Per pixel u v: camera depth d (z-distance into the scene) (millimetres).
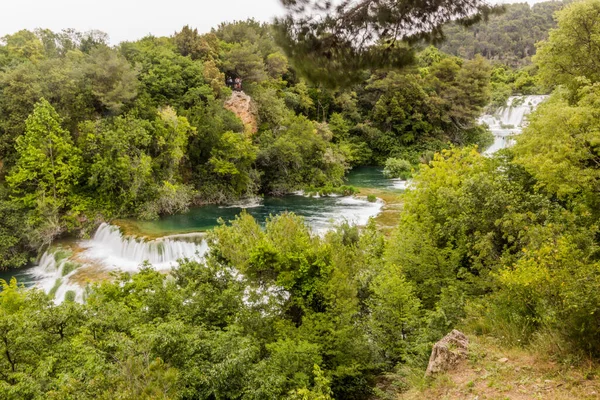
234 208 35344
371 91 61531
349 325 11844
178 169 36625
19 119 29781
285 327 11977
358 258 15438
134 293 13836
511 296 9109
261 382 8750
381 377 11609
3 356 9172
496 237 12297
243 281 13891
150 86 37938
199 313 11641
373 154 58375
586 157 11469
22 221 27266
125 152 31562
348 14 5414
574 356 6922
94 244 27500
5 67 34062
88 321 10117
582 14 15539
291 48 5469
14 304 13633
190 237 25016
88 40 50438
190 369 8586
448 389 7297
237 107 42562
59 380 7840
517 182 14461
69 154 29875
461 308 10594
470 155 18125
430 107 58562
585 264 7906
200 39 48719
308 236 14953
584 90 12211
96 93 32812
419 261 13359
